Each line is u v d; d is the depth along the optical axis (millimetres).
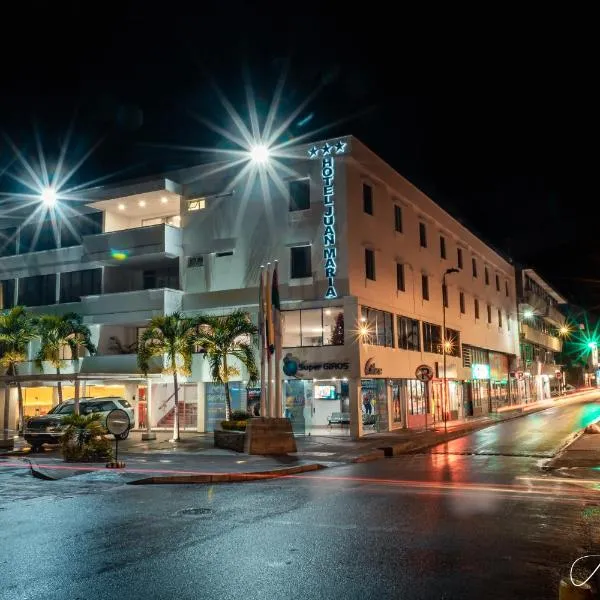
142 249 31609
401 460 19688
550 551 7570
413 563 7047
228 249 30812
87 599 5922
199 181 32125
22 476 15547
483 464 17766
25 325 29234
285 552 7551
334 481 14539
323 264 28516
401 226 34062
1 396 31703
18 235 36969
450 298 40812
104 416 26062
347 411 28734
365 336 28500
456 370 40531
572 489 12797
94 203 33469
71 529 9047
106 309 32375
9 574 6766
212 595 5988
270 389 22156
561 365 89562
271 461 18516
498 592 6035
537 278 65750
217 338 26562
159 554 7492
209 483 14406
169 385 31625
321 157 29047
